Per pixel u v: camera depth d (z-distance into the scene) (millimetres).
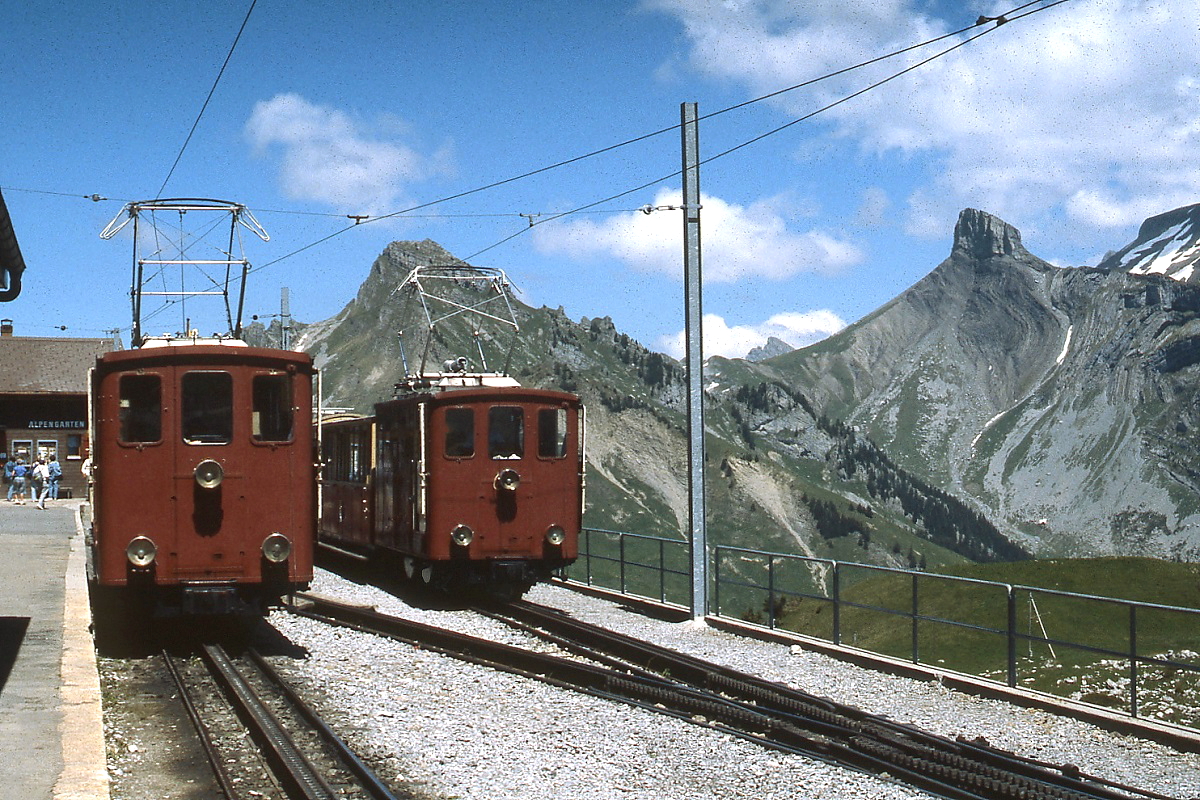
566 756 10172
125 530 15508
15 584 21656
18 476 56594
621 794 8984
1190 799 9344
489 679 14055
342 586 25844
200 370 15812
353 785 9000
